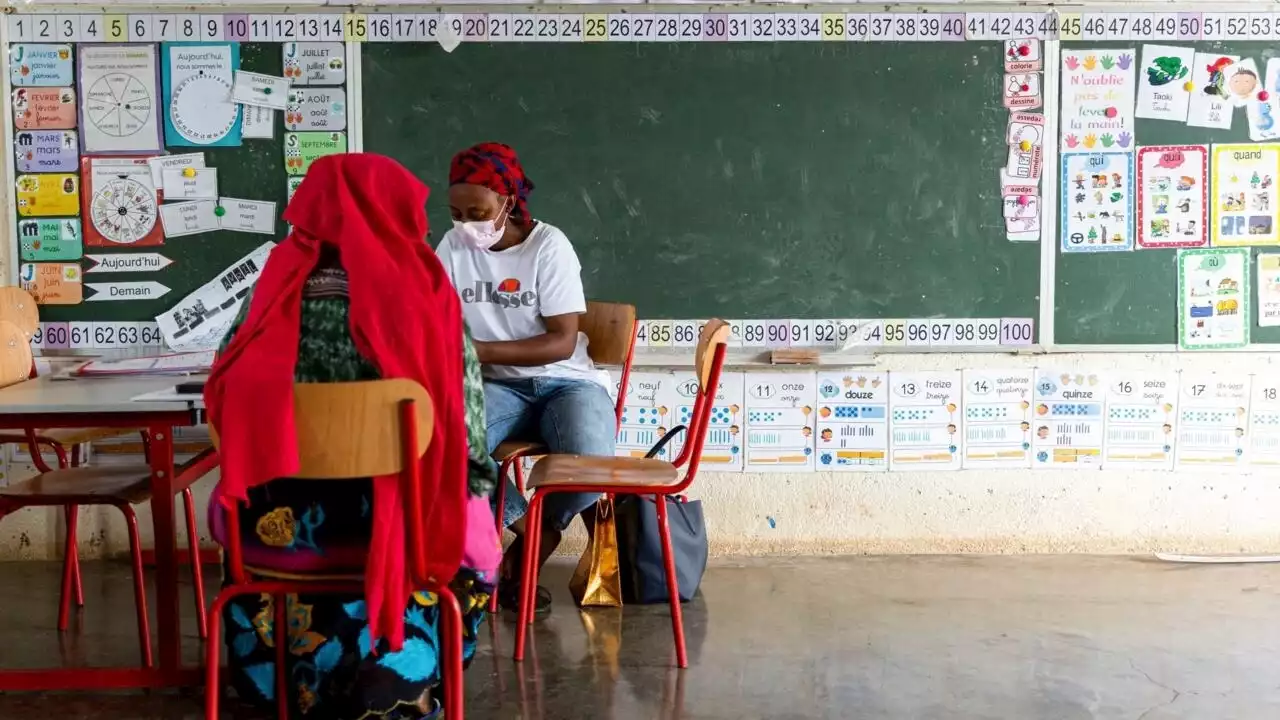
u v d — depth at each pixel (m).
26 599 3.40
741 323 3.80
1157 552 3.85
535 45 3.71
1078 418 3.82
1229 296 3.78
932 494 3.85
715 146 3.75
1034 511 3.85
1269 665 2.86
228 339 2.23
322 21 3.68
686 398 3.80
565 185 3.76
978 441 3.83
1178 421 3.81
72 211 3.71
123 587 3.53
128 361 3.07
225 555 2.49
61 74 3.67
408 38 3.69
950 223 3.78
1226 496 3.83
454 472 2.13
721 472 3.83
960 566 3.73
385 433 1.93
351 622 2.34
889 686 2.73
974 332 3.80
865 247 3.78
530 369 3.31
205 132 3.71
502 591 3.33
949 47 3.72
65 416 2.41
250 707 2.60
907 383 3.81
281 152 3.72
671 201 3.77
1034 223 3.77
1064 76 3.72
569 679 2.78
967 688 2.71
